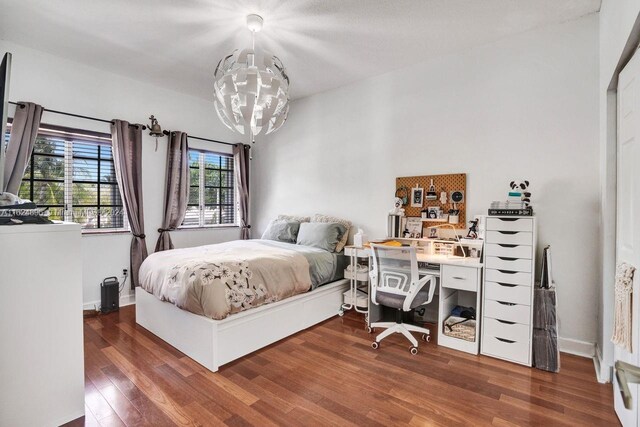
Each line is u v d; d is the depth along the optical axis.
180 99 4.38
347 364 2.46
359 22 2.71
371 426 1.76
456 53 3.24
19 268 1.65
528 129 2.85
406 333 2.73
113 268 3.75
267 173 5.09
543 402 1.98
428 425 1.77
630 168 1.73
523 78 2.88
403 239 3.38
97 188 3.71
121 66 3.56
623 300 1.65
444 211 3.31
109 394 2.05
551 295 2.40
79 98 3.48
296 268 3.04
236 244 3.82
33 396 1.69
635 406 1.58
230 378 2.24
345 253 3.60
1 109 1.74
